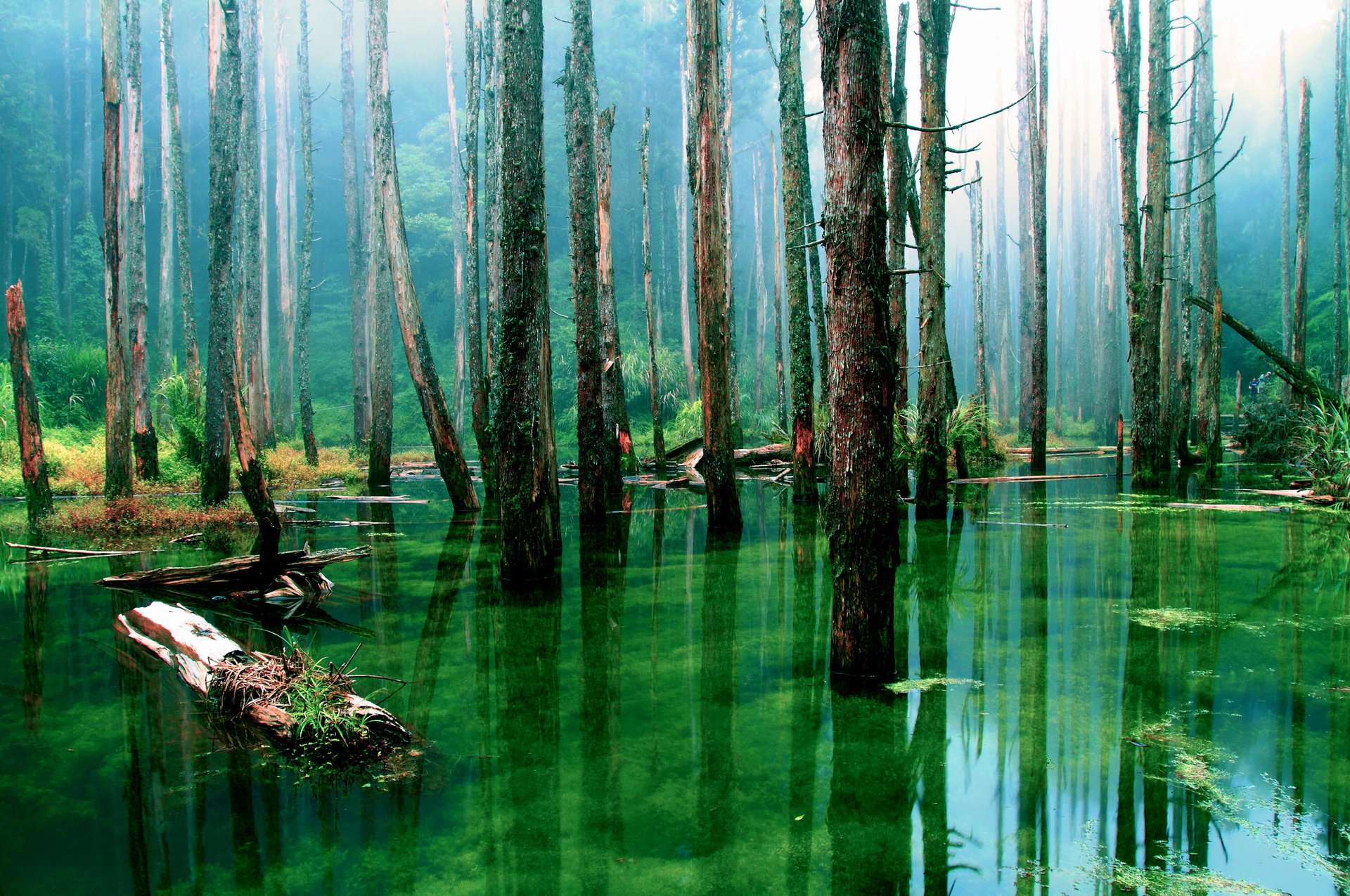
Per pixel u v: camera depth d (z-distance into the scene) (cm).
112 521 974
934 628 544
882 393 450
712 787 330
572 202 1014
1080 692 424
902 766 345
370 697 439
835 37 438
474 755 366
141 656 525
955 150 478
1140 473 1280
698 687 450
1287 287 2350
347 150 2156
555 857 280
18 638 564
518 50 664
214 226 920
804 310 1096
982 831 291
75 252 3256
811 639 538
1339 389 1741
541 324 824
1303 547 788
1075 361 3734
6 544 909
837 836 290
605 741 378
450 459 1172
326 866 277
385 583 720
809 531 970
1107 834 288
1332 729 372
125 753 376
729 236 2038
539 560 709
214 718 419
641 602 643
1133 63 1209
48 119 3266
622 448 1809
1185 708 400
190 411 1513
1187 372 1770
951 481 1444
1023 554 776
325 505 1284
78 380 1938
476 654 514
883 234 444
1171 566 716
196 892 261
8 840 297
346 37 2141
